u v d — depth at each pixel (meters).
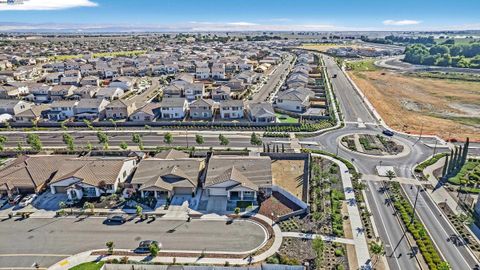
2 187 59.75
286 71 190.50
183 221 53.41
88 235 50.12
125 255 45.91
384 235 50.06
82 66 183.25
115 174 62.41
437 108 118.88
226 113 105.00
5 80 155.12
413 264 44.34
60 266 43.94
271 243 48.19
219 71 171.12
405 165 73.19
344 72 190.12
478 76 178.38
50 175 64.31
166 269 43.44
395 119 105.38
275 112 112.19
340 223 52.44
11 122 99.50
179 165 65.00
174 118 105.50
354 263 44.31
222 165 64.38
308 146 83.50
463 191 62.06
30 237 49.62
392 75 184.50
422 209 56.72
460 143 85.50
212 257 45.50
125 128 96.81
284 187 63.97
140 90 144.12
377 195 61.16
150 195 60.41
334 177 67.12
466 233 50.59
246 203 58.25
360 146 83.56
